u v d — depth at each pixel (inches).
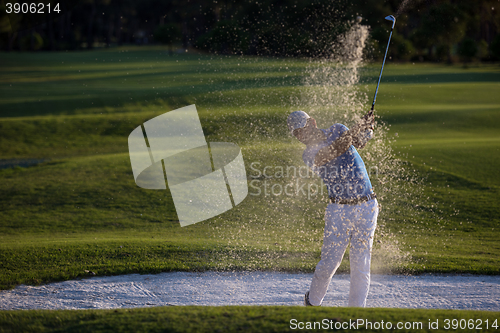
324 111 806.5
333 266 304.0
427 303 358.3
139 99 2105.1
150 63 3779.5
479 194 778.2
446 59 3444.9
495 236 594.9
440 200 747.4
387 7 2871.6
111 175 964.6
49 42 6181.1
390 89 2118.6
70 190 869.8
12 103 2118.6
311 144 305.7
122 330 238.4
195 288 390.6
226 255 484.1
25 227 683.4
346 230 299.0
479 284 403.2
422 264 452.1
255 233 602.9
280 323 239.0
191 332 230.5
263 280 412.2
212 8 3535.9
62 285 400.8
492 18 3425.2
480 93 2103.8
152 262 455.5
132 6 6033.5
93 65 3863.2
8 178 974.4
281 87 1676.9
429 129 1462.8
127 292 382.0
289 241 556.4
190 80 2508.6
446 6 3014.3
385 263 457.4
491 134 1389.0
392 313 258.5
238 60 1873.8
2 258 467.5
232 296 372.2
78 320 257.9
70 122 1720.0
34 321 259.1
